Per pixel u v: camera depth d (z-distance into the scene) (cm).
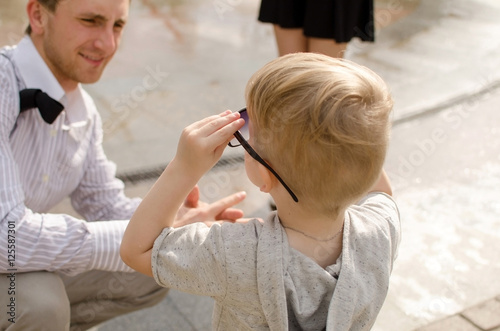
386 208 134
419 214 304
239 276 112
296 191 113
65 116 187
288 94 107
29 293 156
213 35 589
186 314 236
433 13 684
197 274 115
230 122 123
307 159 107
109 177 212
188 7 681
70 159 192
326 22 295
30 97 168
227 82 471
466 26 635
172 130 388
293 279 112
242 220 174
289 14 305
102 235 167
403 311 233
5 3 603
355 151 107
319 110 105
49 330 158
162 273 120
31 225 159
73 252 164
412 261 266
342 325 110
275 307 110
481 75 496
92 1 171
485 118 419
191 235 119
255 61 524
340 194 111
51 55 178
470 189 330
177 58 516
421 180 338
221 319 124
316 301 112
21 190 164
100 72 189
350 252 116
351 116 106
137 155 353
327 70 109
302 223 117
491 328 220
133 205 212
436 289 247
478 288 248
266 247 112
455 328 221
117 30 189
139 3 675
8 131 167
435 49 560
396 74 495
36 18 176
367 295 115
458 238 284
